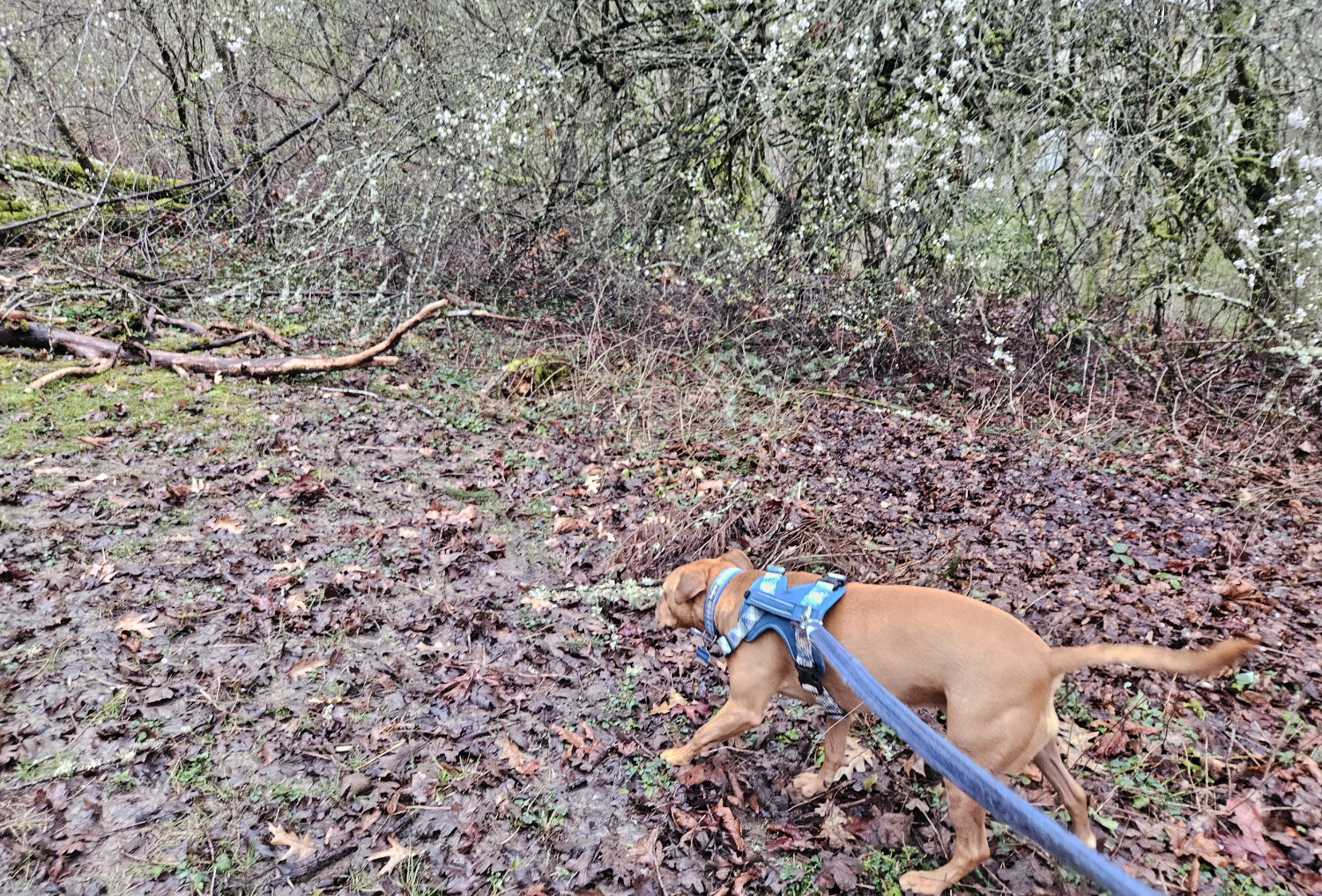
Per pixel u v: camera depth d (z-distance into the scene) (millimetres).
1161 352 8859
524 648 4039
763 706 3113
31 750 3051
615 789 3197
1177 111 7727
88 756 3057
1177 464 6938
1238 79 8539
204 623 3928
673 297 9336
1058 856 1704
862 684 2395
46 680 3410
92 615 3865
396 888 2682
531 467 6191
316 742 3271
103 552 4387
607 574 4801
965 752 2674
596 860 2850
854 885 2789
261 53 9969
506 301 10000
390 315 9039
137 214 10188
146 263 9039
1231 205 8406
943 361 9125
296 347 8062
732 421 7078
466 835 2898
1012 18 7867
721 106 9516
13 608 3848
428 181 9133
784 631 2988
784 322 8906
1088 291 9055
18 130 9633
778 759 3424
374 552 4754
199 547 4570
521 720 3535
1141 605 4586
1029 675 2641
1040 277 8672
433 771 3191
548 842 2912
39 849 2670
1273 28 8023
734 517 5180
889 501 6113
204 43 10359
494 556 4914
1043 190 8547
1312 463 6977
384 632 4055
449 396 7379
